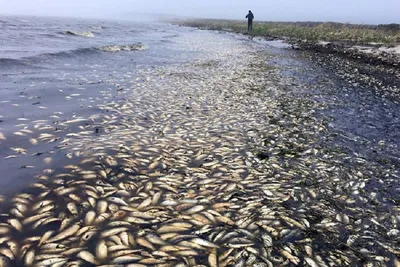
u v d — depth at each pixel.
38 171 6.57
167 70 21.02
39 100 11.75
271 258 4.65
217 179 7.01
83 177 6.45
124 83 15.97
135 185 6.44
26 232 4.88
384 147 9.62
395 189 7.12
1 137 8.12
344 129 11.05
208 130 10.02
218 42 44.41
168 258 4.50
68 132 8.90
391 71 23.39
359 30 51.34
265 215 5.75
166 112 11.58
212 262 4.47
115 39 38.50
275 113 12.31
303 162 8.20
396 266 4.75
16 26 44.69
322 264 4.62
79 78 16.19
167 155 7.96
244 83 17.88
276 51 35.50
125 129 9.48
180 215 5.60
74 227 5.05
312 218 5.80
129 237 4.90
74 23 69.19
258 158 8.24
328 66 25.75
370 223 5.80
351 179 7.43
